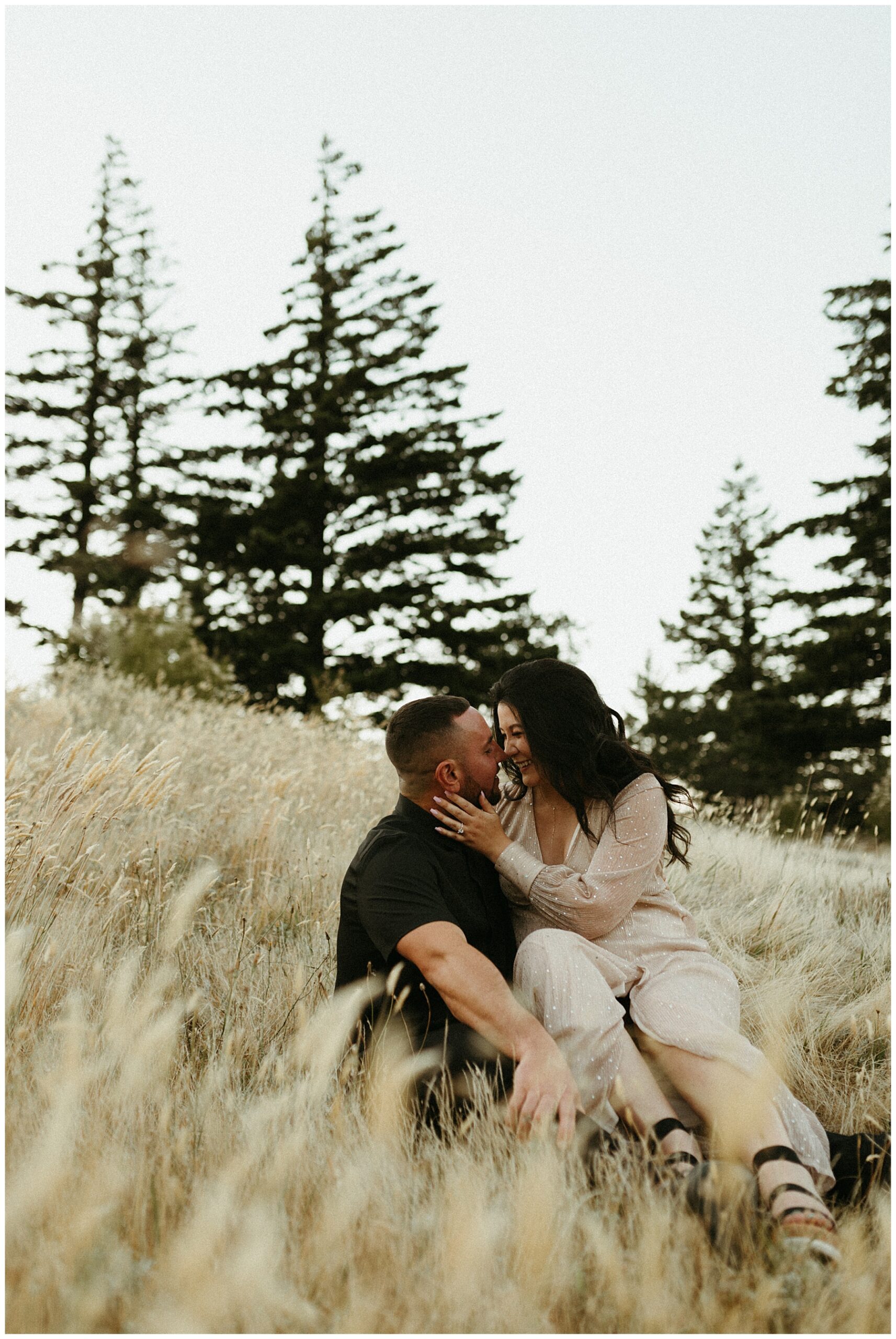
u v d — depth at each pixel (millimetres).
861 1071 2914
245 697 11133
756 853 5797
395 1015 2414
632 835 2613
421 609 22078
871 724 20141
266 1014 2785
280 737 7707
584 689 2775
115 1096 1949
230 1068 2324
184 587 23734
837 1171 2176
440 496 23062
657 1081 2326
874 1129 2584
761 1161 1938
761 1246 1727
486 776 2674
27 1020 2434
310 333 24375
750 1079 2143
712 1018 2275
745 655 35344
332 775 6238
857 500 21188
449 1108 2207
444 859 2568
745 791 24812
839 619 21219
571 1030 2258
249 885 3713
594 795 2658
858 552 21109
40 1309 1435
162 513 24812
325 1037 2037
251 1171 1831
